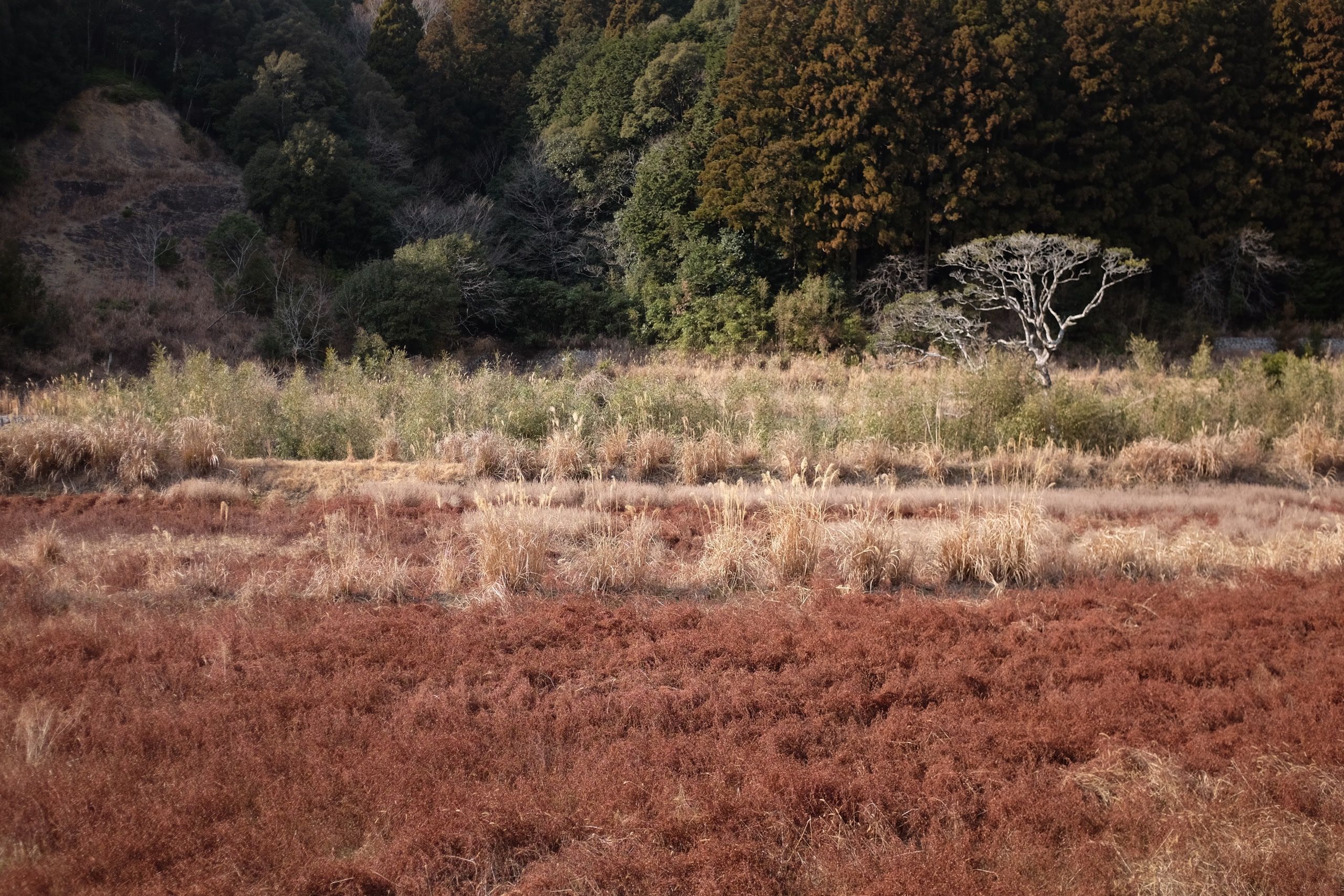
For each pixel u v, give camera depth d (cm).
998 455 1404
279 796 486
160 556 898
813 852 456
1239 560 931
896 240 3181
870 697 610
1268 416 1609
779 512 953
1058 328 3191
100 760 515
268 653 671
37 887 414
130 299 3028
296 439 1485
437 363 2555
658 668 661
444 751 531
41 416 1385
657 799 491
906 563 879
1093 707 601
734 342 3156
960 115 3189
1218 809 481
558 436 1386
